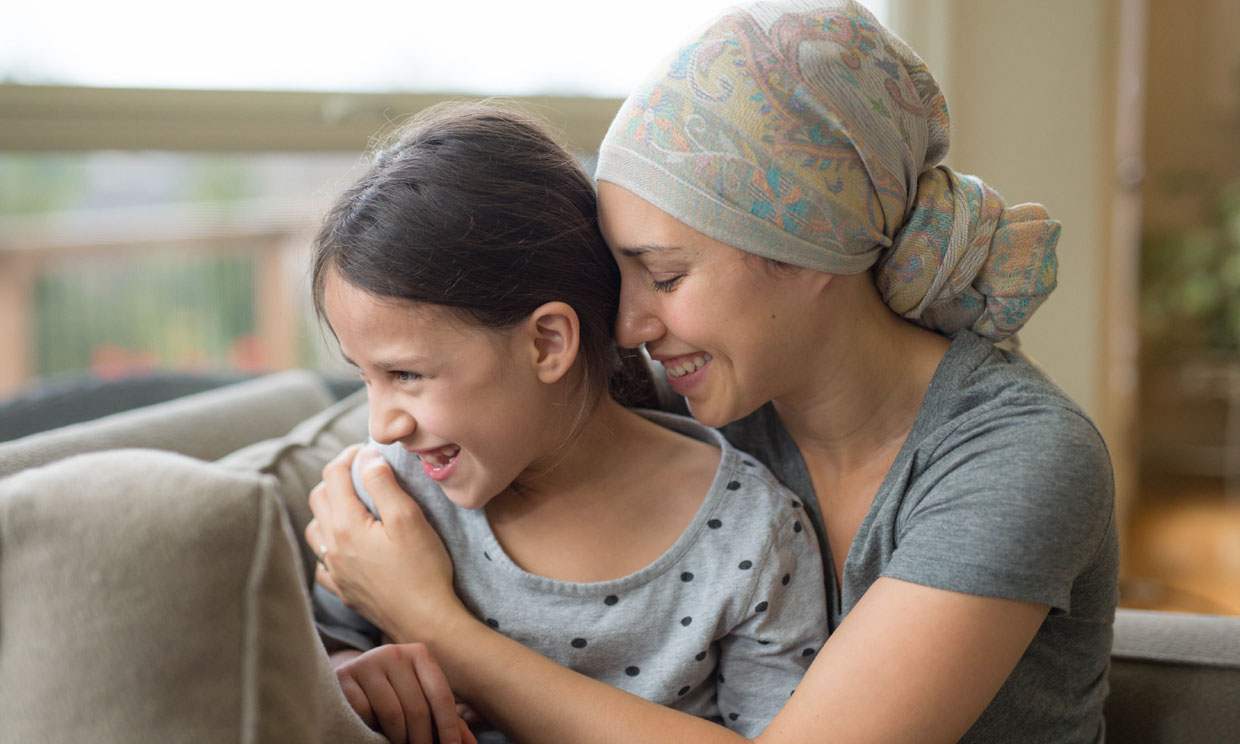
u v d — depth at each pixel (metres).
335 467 0.81
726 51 0.65
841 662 0.65
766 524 0.78
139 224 2.04
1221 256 2.22
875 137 0.66
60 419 1.31
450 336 0.68
